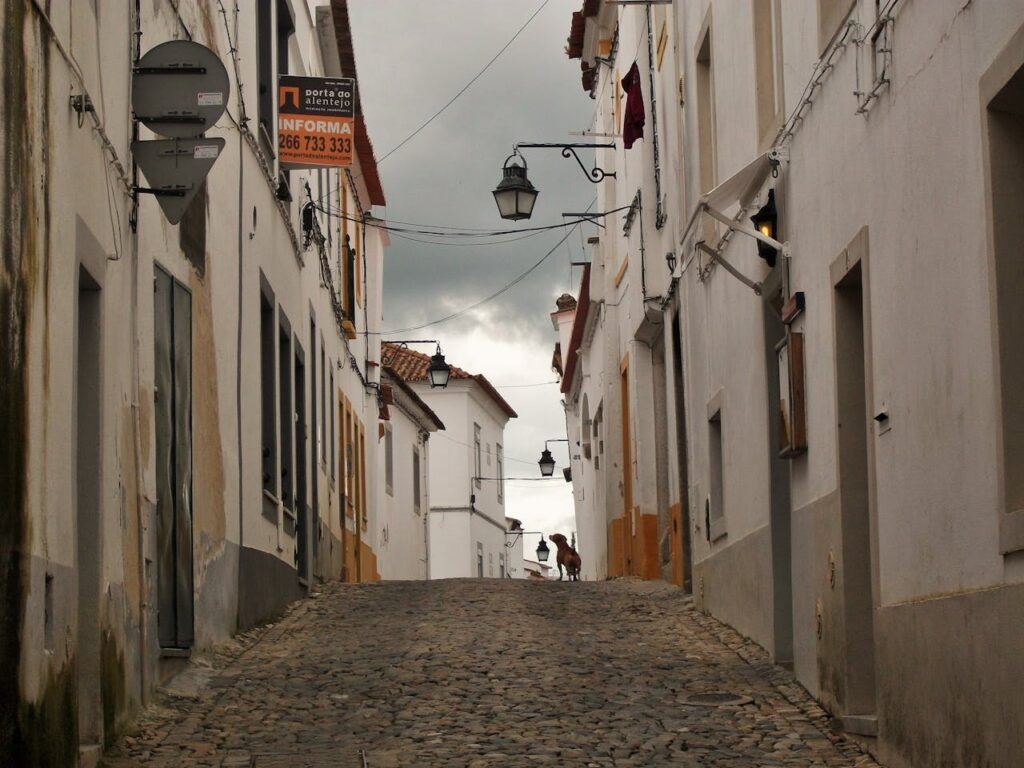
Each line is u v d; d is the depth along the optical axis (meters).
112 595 10.64
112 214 10.81
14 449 7.89
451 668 13.99
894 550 9.88
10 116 7.89
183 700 12.46
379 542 37.69
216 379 15.33
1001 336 7.77
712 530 17.84
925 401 9.12
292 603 20.48
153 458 12.34
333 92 20.75
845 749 10.59
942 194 8.70
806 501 12.67
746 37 14.87
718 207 16.39
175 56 11.56
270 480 19.14
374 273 37.41
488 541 63.22
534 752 10.41
